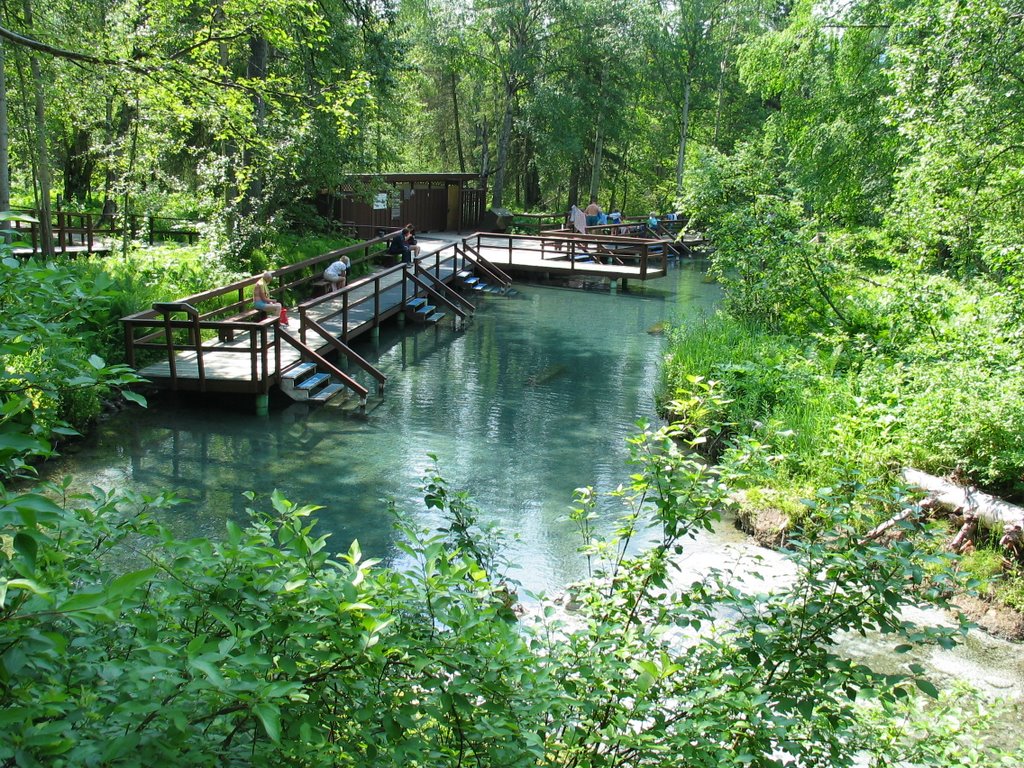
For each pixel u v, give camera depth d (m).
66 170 26.80
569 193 44.94
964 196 10.91
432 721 2.60
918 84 11.37
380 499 8.66
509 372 14.42
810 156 22.64
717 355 12.30
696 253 33.94
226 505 8.30
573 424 11.55
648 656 3.10
